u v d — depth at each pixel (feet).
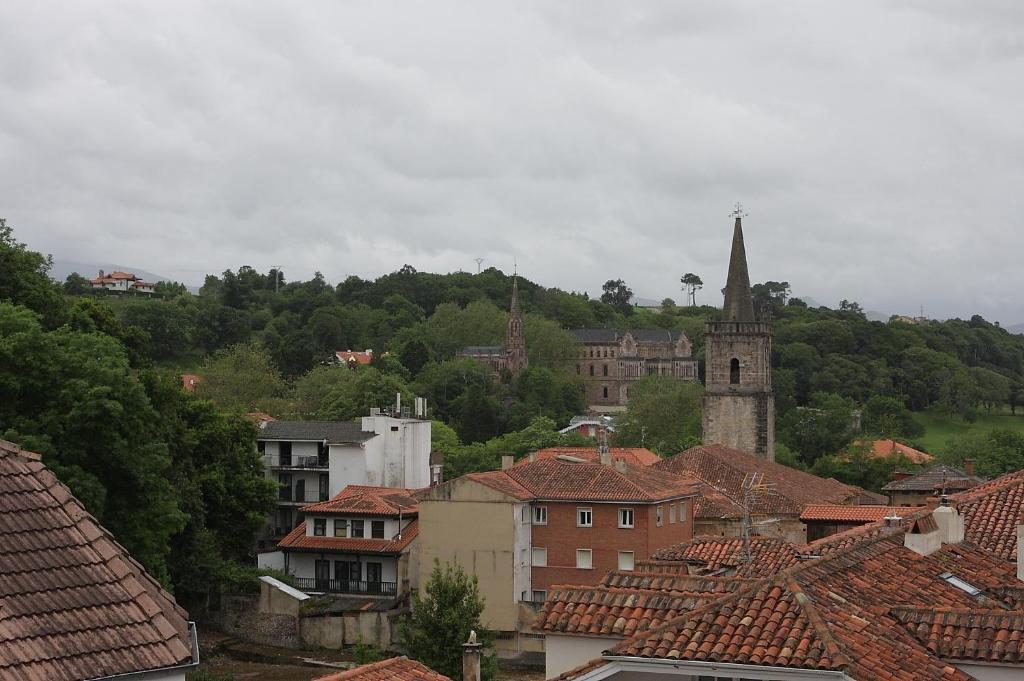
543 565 345.31
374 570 360.89
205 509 350.84
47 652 68.13
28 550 73.77
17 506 76.28
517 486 343.87
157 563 260.83
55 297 311.27
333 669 301.63
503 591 331.98
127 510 257.34
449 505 338.54
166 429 315.99
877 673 76.48
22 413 247.29
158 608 74.08
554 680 83.51
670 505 352.90
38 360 246.68
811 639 78.38
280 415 624.59
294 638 330.34
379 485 433.89
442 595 227.61
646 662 79.41
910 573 108.47
